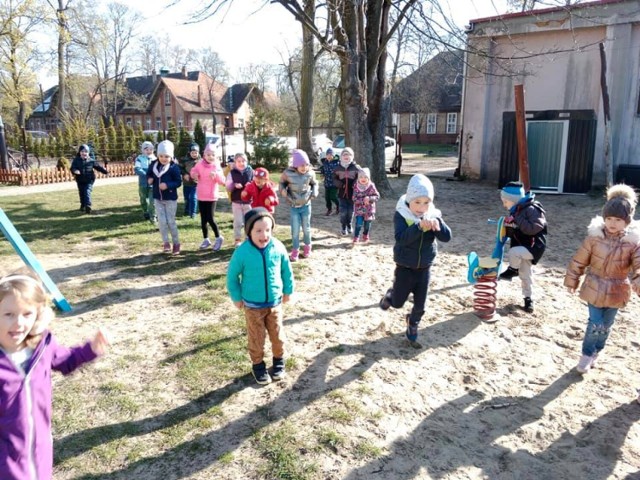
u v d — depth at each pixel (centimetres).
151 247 862
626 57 1530
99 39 3931
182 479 302
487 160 1859
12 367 220
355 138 1361
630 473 318
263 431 348
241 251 391
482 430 358
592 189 1600
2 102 4166
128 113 6506
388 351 474
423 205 439
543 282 688
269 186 774
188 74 6694
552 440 349
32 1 3133
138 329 518
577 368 438
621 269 403
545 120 1552
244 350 466
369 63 1365
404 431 353
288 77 3944
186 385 407
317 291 639
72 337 500
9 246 872
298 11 1170
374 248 871
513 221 555
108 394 394
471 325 537
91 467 312
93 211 1237
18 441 218
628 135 1572
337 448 332
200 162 819
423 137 5559
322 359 454
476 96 1834
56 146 3266
